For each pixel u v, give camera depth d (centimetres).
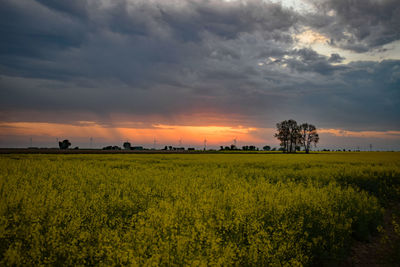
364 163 2597
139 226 516
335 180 1470
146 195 875
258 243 484
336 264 535
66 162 2328
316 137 8594
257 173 1738
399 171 1653
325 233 603
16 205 633
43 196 705
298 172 1788
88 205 686
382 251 604
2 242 447
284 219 649
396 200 1145
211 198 799
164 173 1569
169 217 572
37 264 391
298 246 514
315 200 796
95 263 425
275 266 441
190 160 2997
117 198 795
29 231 475
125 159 3023
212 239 459
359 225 697
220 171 1794
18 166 1650
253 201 772
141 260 395
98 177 1328
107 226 570
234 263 438
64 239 480
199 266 384
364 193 1055
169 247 430
